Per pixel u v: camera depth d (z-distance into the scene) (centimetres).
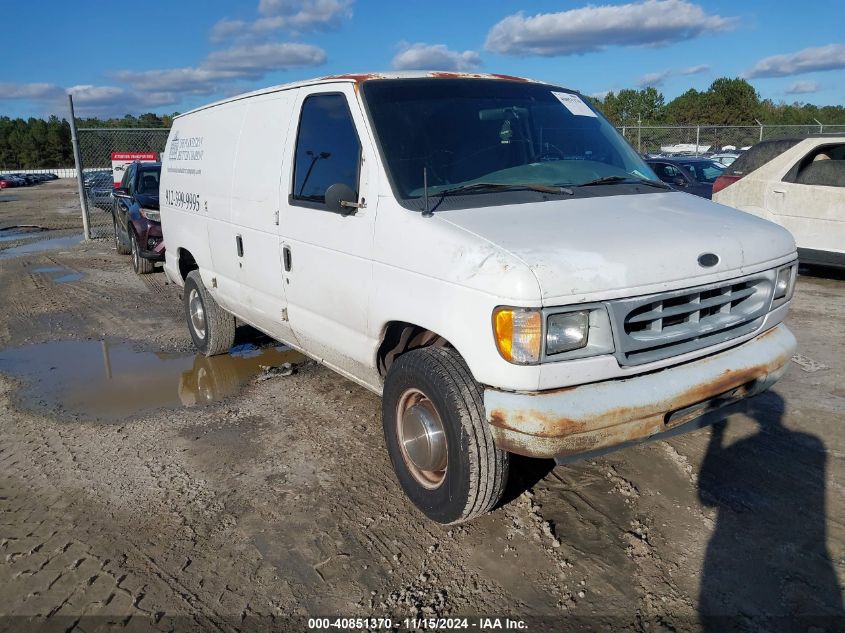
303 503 372
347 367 407
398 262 328
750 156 945
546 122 414
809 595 287
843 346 596
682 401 299
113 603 298
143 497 384
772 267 334
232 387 558
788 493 362
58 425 490
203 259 573
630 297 282
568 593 295
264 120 470
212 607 294
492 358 279
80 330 753
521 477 387
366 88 379
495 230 299
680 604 285
